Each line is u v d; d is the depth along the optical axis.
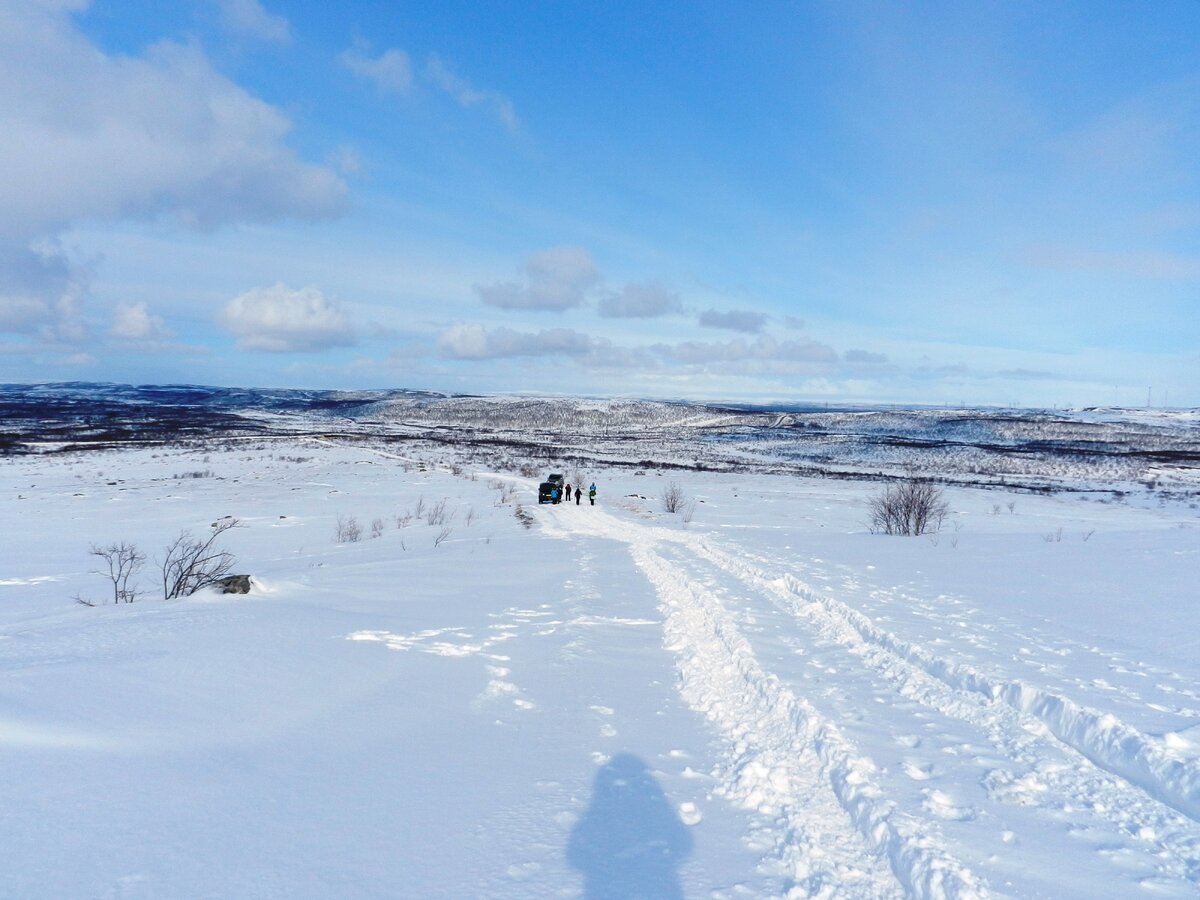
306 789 3.65
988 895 2.91
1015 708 5.53
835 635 8.15
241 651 6.31
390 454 69.25
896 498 24.06
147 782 3.48
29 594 13.11
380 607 9.44
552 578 12.77
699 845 3.38
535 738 4.77
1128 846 3.47
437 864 3.02
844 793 3.96
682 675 6.57
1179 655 7.00
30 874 2.56
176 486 40.41
